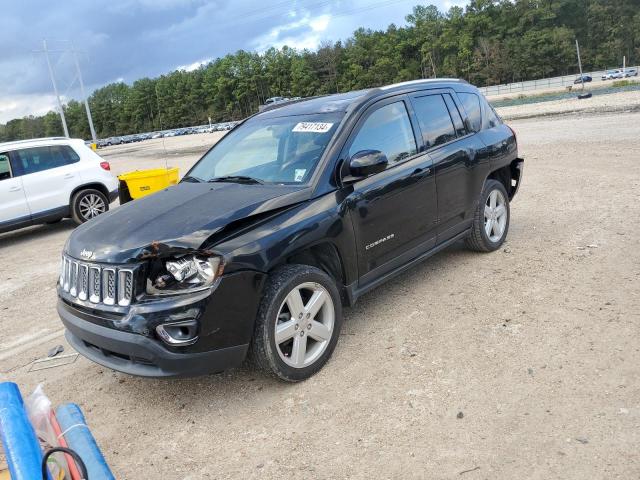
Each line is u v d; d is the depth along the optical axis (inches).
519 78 4837.6
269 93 6136.8
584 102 1165.1
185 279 134.0
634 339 153.9
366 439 126.2
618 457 110.2
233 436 134.2
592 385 135.0
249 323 140.6
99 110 7475.4
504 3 5187.0
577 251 231.0
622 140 494.3
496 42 4862.2
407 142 193.5
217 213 145.3
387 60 5428.2
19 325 233.1
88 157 439.8
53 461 85.0
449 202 208.7
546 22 4970.5
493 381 142.3
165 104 6879.9
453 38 5251.0
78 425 93.1
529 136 624.7
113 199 451.8
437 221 203.3
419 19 5748.0
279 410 142.2
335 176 165.5
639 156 417.7
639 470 106.3
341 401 142.4
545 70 4709.6
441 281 215.8
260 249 141.2
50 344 207.8
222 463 124.9
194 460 127.3
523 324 171.3
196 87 6688.0
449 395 138.6
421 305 195.5
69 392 166.6
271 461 123.2
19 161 406.6
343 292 169.6
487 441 120.0
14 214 399.5
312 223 153.8
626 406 125.4
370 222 172.4
